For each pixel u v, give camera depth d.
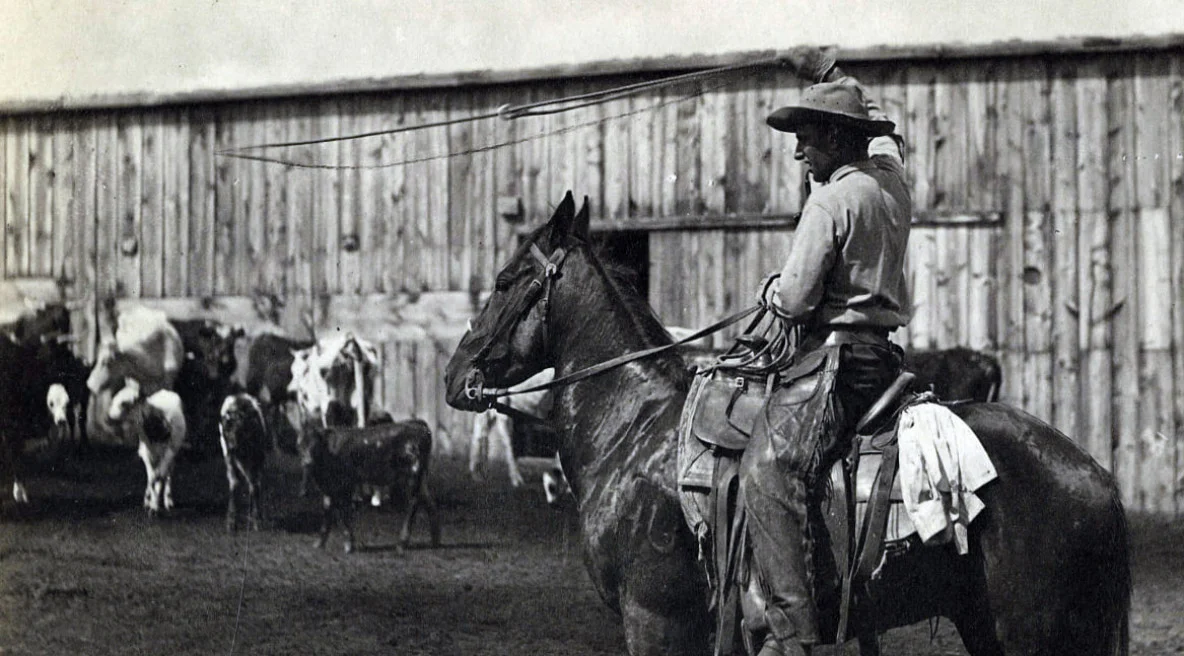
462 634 6.25
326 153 11.25
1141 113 9.70
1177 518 9.25
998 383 9.45
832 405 3.36
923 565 3.31
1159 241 9.65
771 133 10.23
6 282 11.91
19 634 6.30
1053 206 9.84
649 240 10.48
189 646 6.01
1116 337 9.71
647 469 3.67
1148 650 5.80
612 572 3.74
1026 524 3.22
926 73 10.02
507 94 10.80
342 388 10.88
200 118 11.57
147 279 11.70
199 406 11.15
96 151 11.82
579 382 3.92
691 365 3.92
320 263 11.28
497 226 10.84
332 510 8.62
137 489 10.52
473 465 10.51
